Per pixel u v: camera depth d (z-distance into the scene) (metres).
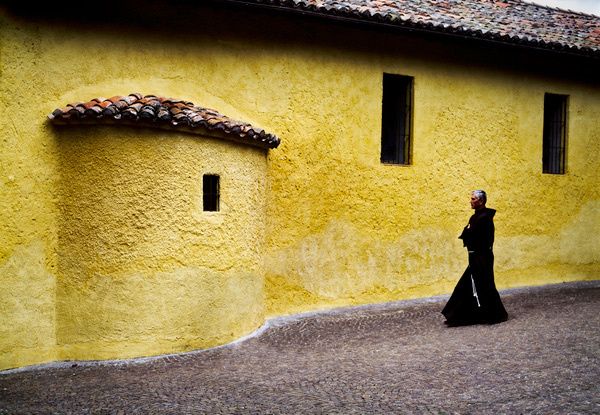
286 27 10.31
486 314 9.44
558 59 13.16
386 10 11.08
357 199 10.99
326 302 10.68
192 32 9.47
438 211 11.88
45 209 7.98
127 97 8.34
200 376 7.18
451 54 12.03
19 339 7.78
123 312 7.92
